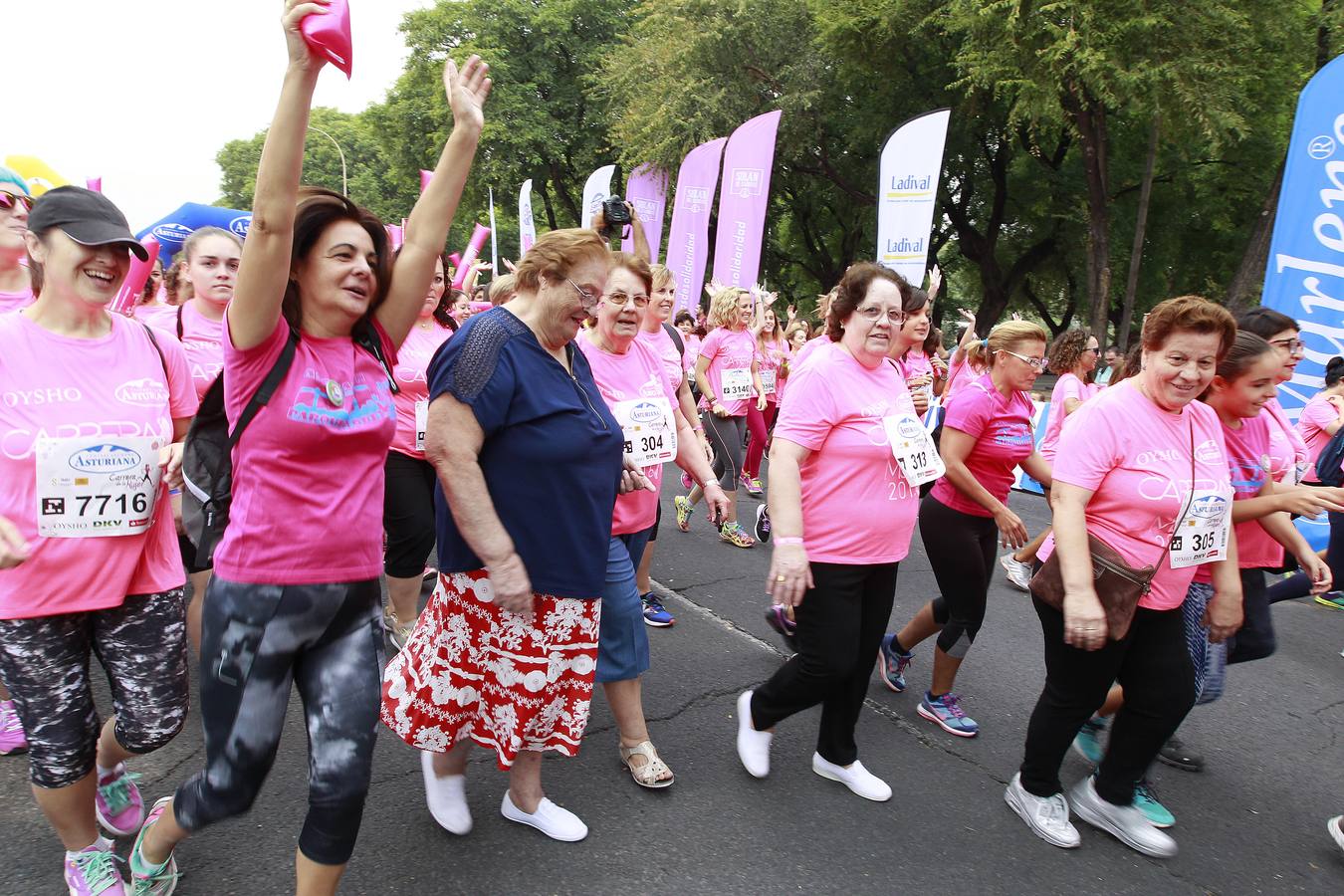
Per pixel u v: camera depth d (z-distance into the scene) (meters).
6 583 2.13
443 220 2.14
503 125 26.80
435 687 2.52
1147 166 15.16
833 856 2.76
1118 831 2.95
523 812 2.78
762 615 4.95
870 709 3.87
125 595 2.28
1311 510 2.79
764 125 11.73
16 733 3.08
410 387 3.87
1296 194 7.02
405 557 3.95
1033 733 2.94
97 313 2.31
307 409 1.93
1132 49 13.86
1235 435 3.11
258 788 2.06
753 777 3.20
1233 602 2.93
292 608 1.98
